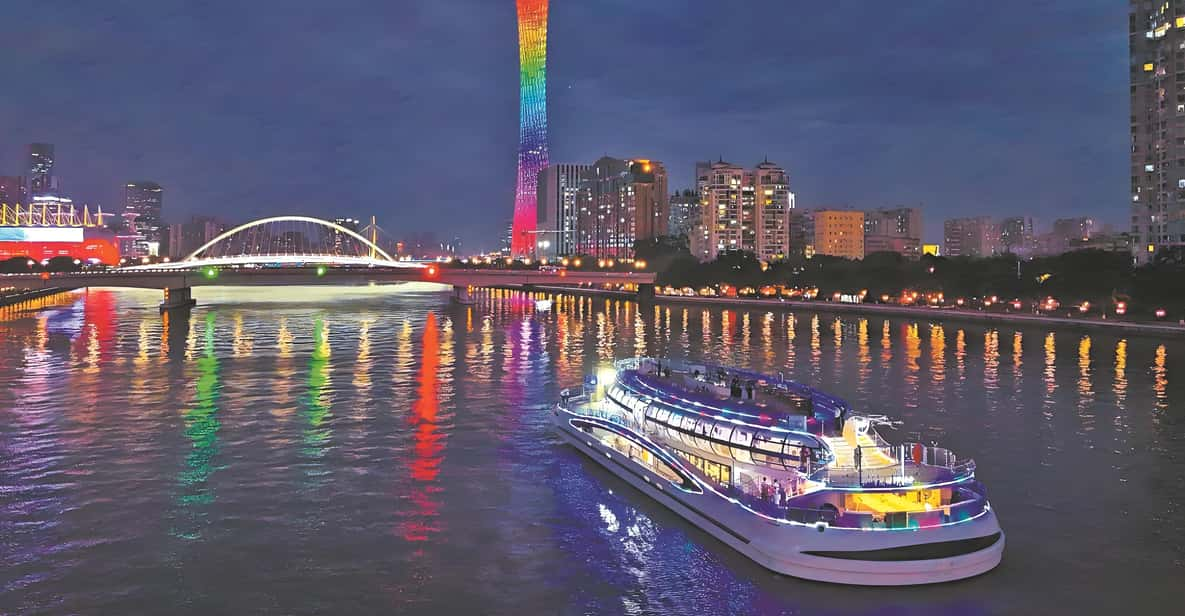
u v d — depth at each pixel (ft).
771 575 128.57
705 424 172.35
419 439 216.54
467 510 159.43
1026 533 146.10
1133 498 165.78
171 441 215.10
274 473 185.26
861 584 123.54
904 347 446.60
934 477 139.33
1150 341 465.88
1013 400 277.23
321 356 393.29
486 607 119.75
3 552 138.62
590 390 236.43
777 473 154.30
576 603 120.78
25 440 215.92
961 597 121.08
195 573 130.93
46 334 490.90
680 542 142.31
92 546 141.49
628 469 173.88
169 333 501.56
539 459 195.93
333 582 127.75
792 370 356.59
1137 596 121.80
